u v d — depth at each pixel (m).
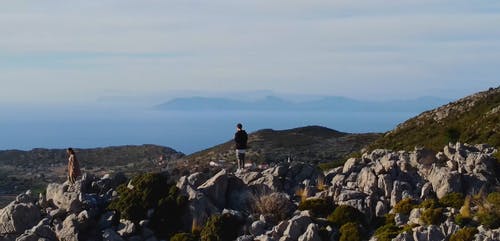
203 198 33.56
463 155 35.03
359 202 32.03
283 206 32.78
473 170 33.31
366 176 34.69
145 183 34.59
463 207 28.73
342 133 176.00
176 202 33.69
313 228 29.23
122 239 31.64
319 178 36.28
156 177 34.94
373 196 32.62
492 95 107.19
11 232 33.59
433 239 26.55
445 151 36.12
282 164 37.31
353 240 28.97
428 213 28.67
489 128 90.81
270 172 36.62
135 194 34.22
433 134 102.69
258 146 155.50
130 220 33.28
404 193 32.41
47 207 36.25
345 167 37.38
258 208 33.03
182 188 34.47
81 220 32.53
